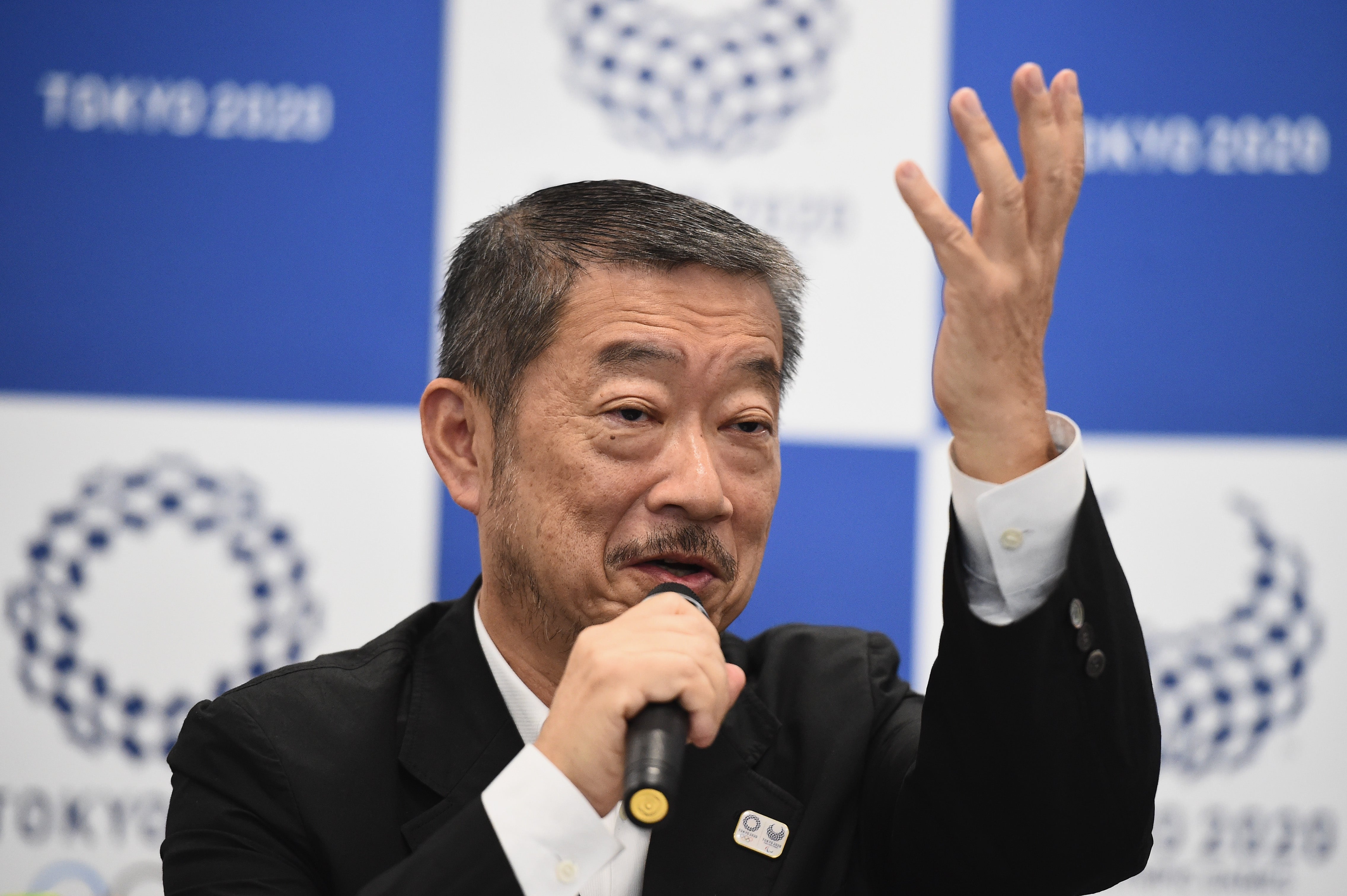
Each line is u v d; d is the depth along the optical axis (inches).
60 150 455.5
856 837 244.1
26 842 442.9
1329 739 440.5
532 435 216.4
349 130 458.9
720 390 213.8
